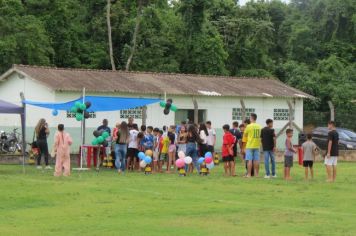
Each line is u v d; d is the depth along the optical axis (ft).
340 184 74.90
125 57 169.78
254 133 83.10
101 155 97.96
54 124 108.88
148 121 118.11
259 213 50.62
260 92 130.93
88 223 45.03
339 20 198.29
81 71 121.70
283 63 193.36
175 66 166.91
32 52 146.61
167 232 41.78
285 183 75.25
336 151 78.69
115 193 62.28
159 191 64.69
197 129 90.74
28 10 162.40
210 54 167.43
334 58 180.96
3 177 77.25
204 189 67.31
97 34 176.35
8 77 117.19
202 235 40.91
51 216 48.11
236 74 182.70
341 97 165.99
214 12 196.34
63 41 165.07
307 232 42.55
